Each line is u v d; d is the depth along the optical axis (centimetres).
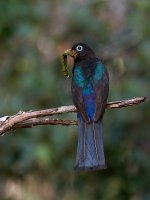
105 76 1210
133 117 1563
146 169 1564
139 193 1573
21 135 1520
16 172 1573
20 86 1552
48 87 1549
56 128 1505
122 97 1530
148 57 1586
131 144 1566
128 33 1634
